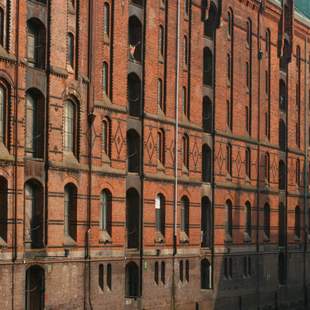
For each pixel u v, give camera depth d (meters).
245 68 80.38
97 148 59.31
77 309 56.91
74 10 57.19
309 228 94.38
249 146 80.75
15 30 51.69
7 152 51.16
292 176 90.31
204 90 73.50
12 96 51.47
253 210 81.50
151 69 65.69
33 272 53.88
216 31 74.94
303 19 92.00
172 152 68.25
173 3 68.50
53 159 54.75
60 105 55.44
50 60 54.53
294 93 90.81
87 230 58.03
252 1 81.06
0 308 50.31
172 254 67.56
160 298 66.06
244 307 79.19
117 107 61.50
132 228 64.19
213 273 73.88
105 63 60.75
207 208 74.06
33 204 54.09
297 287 90.94
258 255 82.06
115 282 60.72
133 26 65.06
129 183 63.28
